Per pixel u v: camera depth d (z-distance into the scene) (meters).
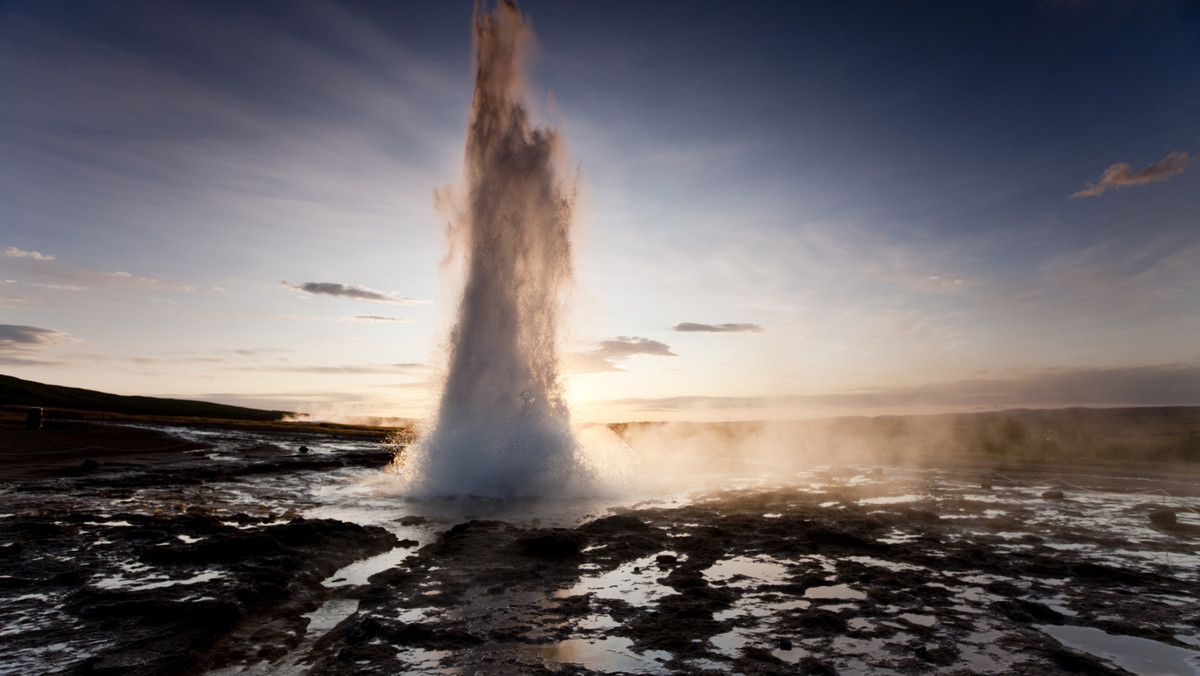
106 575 7.80
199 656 5.45
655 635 5.91
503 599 7.02
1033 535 10.67
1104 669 5.27
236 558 8.57
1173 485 17.44
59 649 5.56
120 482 16.94
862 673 5.13
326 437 47.66
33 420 31.77
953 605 6.89
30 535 9.73
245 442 37.81
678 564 8.64
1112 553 9.39
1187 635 6.09
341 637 6.02
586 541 9.73
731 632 6.06
